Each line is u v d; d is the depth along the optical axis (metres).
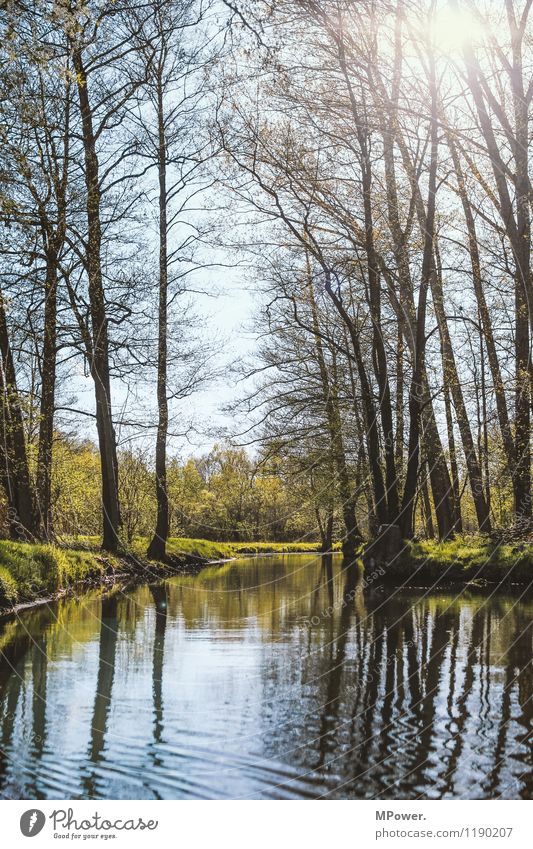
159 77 25.23
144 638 11.46
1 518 19.58
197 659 9.79
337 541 54.97
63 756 6.00
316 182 21.31
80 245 20.91
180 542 35.94
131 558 24.64
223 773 5.65
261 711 7.23
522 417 20.08
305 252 23.91
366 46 19.48
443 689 7.98
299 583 22.45
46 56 9.96
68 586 17.81
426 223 20.27
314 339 29.97
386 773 5.65
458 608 14.48
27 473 19.72
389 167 21.66
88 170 20.98
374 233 21.73
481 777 5.57
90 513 30.23
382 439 25.72
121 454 31.36
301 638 11.41
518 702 7.45
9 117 12.11
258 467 30.77
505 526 22.59
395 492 21.64
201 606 15.97
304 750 6.13
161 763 5.86
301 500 36.22
